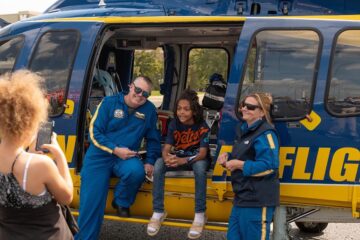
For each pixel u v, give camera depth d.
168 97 6.52
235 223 3.79
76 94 4.42
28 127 2.33
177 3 4.51
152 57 6.45
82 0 4.91
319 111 3.87
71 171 4.43
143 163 4.47
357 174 3.79
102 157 4.27
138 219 4.32
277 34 4.01
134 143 4.34
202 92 6.29
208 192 4.17
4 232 2.40
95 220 4.27
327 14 4.14
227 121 4.03
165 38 5.47
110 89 5.26
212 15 4.39
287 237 4.02
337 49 3.89
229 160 3.86
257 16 4.22
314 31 3.93
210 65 6.21
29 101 2.31
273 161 3.61
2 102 2.29
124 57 6.05
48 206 2.43
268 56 4.03
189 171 4.27
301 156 3.90
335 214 4.01
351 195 3.81
